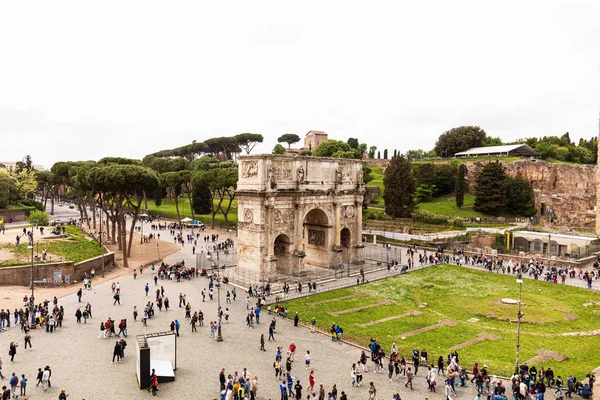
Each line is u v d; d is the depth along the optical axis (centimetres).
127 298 6031
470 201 14712
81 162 12875
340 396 3394
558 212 13838
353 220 8269
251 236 7019
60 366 3909
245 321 5250
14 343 4397
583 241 9231
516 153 16912
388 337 4769
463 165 14188
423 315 5525
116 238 11225
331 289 6688
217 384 3641
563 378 3803
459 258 8756
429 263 8700
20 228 10925
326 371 3928
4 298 5934
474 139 19288
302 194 7206
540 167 15138
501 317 5434
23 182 14900
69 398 3347
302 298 6222
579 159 18850
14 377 3328
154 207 17200
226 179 11775
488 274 7794
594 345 4606
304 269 7419
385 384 3709
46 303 5247
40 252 7750
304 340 4672
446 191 15775
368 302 6059
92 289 6500
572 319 5416
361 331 4938
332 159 7700
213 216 13075
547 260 8669
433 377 3588
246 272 7144
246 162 7006
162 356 3841
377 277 7488
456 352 4000
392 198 12900
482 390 3553
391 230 11862
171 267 7538
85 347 4347
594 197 14862
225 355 4238
